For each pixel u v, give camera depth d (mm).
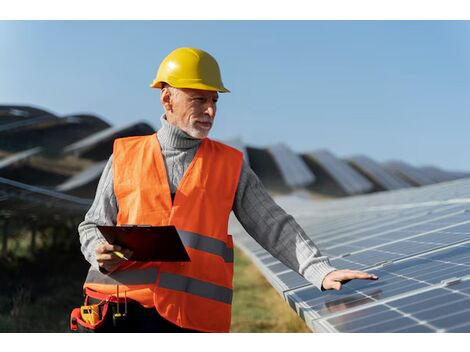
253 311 12867
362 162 41312
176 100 3375
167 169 3432
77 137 25156
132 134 26094
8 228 16828
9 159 22109
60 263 16641
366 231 7656
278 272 5637
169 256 3078
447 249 4434
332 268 3293
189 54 3447
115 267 3219
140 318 3316
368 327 2971
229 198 3395
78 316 3461
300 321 11859
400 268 4207
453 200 8102
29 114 23859
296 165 39469
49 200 17656
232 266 3455
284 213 3445
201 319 3281
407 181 40312
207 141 3531
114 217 3482
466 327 2572
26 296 13453
